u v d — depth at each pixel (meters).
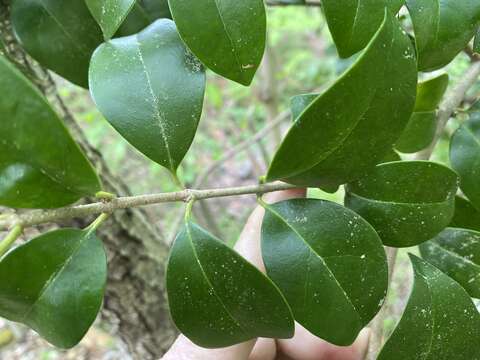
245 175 0.87
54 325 0.15
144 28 0.18
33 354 0.74
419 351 0.16
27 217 0.14
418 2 0.16
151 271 0.38
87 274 0.15
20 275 0.14
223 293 0.15
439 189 0.17
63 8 0.19
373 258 0.16
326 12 0.15
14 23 0.19
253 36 0.15
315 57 0.90
